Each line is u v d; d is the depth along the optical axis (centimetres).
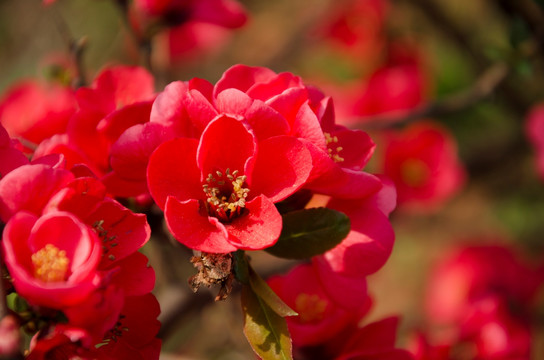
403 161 67
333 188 32
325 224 32
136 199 34
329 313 37
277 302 31
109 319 29
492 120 97
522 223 99
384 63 72
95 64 103
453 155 66
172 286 46
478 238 98
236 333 46
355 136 33
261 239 31
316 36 111
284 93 31
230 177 31
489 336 49
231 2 43
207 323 74
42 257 29
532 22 54
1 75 109
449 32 77
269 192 31
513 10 54
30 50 109
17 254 29
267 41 119
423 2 74
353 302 33
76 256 29
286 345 31
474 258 59
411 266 100
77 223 29
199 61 113
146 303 32
